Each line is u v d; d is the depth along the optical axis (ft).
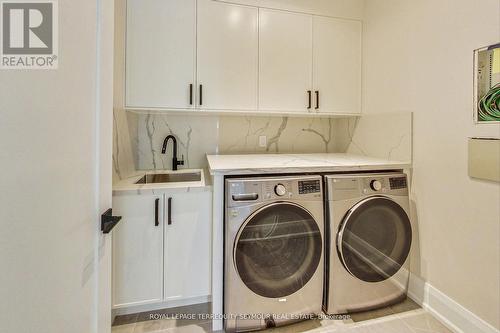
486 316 4.38
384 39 6.54
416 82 5.65
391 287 5.61
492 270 4.28
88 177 2.25
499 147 4.09
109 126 2.65
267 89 6.66
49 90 1.71
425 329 5.02
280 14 6.68
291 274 5.03
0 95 1.36
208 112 6.56
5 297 1.38
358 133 7.64
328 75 7.12
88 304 2.29
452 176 4.91
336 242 5.15
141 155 7.22
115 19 5.16
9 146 1.41
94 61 2.32
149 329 5.04
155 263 5.23
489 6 4.22
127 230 5.06
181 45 6.07
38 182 1.62
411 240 5.59
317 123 8.57
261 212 4.72
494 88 4.17
